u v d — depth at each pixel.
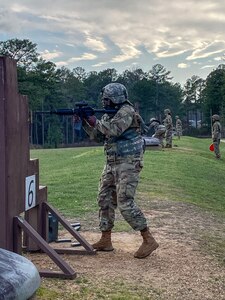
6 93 4.38
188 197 11.73
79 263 5.28
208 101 95.50
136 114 5.49
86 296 4.20
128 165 5.44
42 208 5.71
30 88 66.38
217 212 10.34
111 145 5.50
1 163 4.43
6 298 2.27
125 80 105.25
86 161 21.00
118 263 5.34
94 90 96.31
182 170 17.88
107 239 5.83
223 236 7.32
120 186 5.47
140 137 5.56
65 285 4.45
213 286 4.82
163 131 26.19
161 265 5.34
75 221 7.80
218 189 15.33
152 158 21.05
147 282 4.74
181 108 106.44
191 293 4.57
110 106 5.45
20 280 2.42
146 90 99.69
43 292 4.17
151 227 7.47
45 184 12.72
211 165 22.97
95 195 10.57
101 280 4.68
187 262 5.54
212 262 5.63
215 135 27.92
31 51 69.38
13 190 4.59
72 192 11.07
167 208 9.47
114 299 4.20
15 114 4.59
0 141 4.41
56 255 4.68
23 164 4.86
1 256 2.65
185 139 45.22
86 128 5.42
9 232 4.54
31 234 4.68
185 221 8.24
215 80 95.06
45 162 24.33
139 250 5.56
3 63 4.34
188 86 108.56
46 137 69.56
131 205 5.47
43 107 70.12
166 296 4.42
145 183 12.98
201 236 7.05
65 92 82.69
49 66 71.06
